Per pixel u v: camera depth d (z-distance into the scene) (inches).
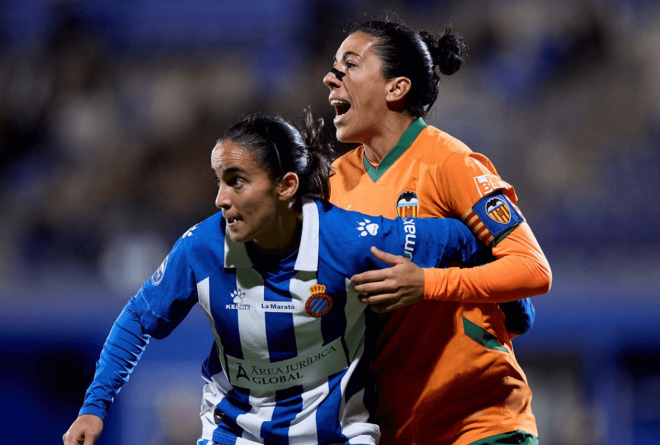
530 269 379.2
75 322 1117.1
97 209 1476.4
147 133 1589.6
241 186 355.6
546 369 1043.9
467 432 406.3
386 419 412.5
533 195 1429.6
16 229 1446.9
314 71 1606.8
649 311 1037.2
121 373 389.4
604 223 1343.5
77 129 1590.8
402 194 410.6
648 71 1573.6
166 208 1485.0
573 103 1542.8
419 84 428.1
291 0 1674.5
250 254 368.8
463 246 391.5
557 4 1633.9
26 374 1106.1
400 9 1672.0
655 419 1023.6
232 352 379.6
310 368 376.2
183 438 1028.5
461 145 411.8
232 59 1668.3
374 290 358.3
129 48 1691.7
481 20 1644.9
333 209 380.2
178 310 386.3
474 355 401.7
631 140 1487.5
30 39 1692.9
